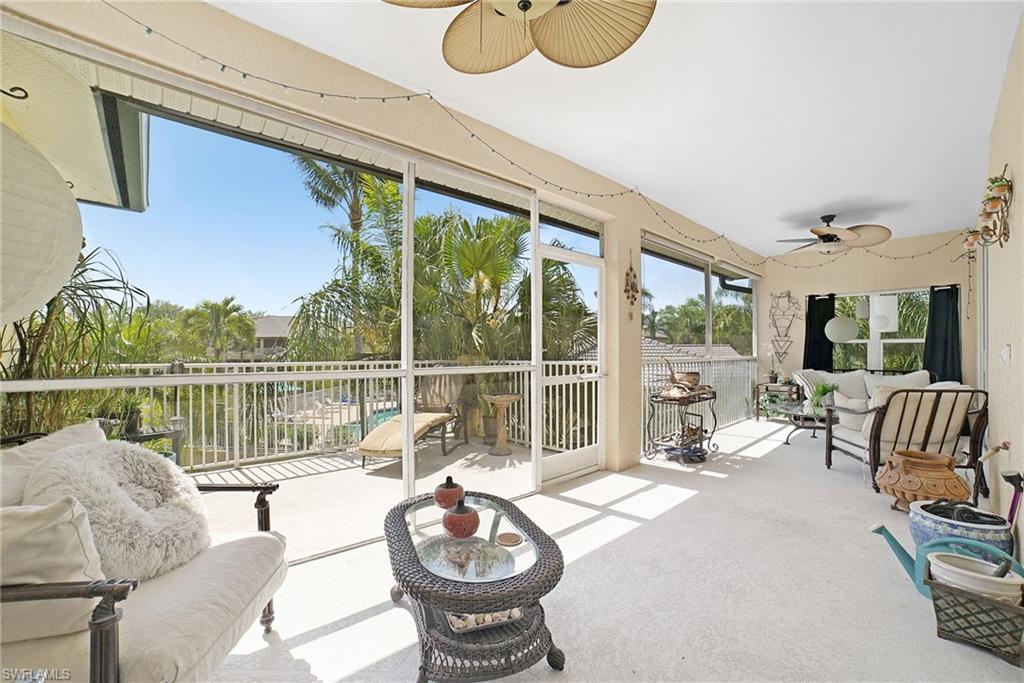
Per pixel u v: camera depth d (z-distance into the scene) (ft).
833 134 11.25
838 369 23.43
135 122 6.81
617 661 5.61
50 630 3.32
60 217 4.07
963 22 7.24
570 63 5.87
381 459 9.41
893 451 12.21
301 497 8.55
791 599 6.97
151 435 7.17
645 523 9.99
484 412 11.26
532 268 12.36
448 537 5.61
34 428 6.29
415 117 9.39
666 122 10.66
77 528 3.43
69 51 6.16
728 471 14.29
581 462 13.79
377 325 9.36
